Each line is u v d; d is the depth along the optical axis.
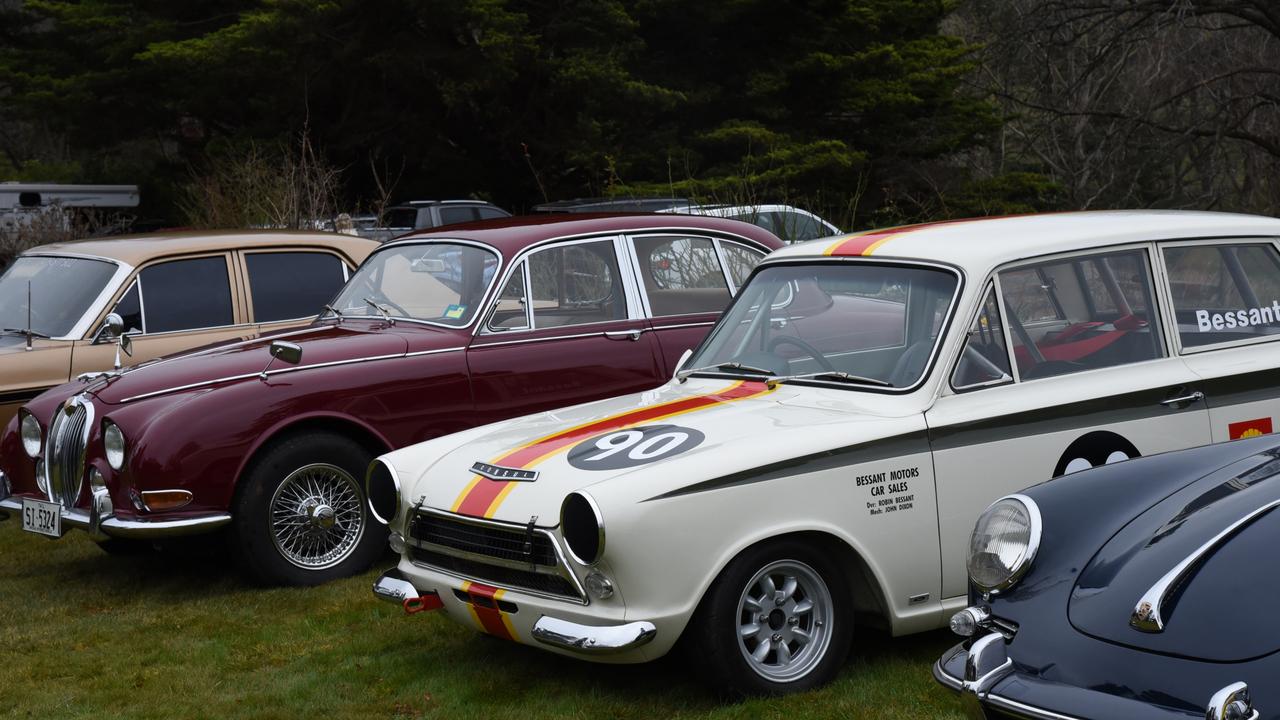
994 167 33.16
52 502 6.47
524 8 23.70
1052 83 27.80
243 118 25.08
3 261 14.97
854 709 4.27
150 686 5.07
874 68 24.11
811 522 4.30
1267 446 3.51
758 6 23.72
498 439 4.96
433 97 24.38
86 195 20.38
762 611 4.36
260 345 6.71
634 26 23.47
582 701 4.57
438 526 4.71
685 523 4.14
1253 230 5.38
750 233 7.43
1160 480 3.40
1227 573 2.92
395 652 5.32
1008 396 4.68
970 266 4.75
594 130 23.36
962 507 4.56
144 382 6.36
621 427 4.74
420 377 6.46
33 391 7.36
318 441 6.33
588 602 4.20
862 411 4.59
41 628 5.96
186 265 7.91
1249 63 27.64
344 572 6.44
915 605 4.53
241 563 6.25
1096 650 2.95
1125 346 4.96
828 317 5.08
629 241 7.03
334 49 22.88
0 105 27.48
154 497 6.00
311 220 15.38
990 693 3.06
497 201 26.86
